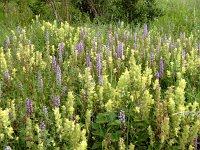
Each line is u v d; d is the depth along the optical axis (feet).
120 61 4.03
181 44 4.93
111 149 2.55
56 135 2.66
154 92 3.32
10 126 2.56
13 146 2.55
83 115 3.00
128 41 5.29
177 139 2.75
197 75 3.77
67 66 3.87
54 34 5.52
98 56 3.66
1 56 3.89
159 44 4.70
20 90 3.26
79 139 2.52
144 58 4.25
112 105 2.94
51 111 3.01
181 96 2.78
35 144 2.55
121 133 2.70
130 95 3.09
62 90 3.21
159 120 2.62
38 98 3.19
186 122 2.72
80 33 5.37
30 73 3.72
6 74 3.37
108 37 5.36
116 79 3.81
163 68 3.84
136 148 2.73
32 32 5.78
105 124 2.88
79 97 3.23
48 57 4.08
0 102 3.06
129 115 2.85
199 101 3.18
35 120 2.75
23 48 4.66
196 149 2.63
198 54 4.59
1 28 6.50
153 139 2.61
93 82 3.08
